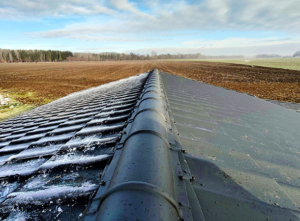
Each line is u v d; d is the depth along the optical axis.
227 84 32.34
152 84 5.60
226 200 1.50
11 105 18.06
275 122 4.49
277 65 80.31
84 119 3.95
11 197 1.54
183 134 2.63
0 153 2.97
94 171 1.79
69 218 1.30
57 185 1.65
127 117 3.18
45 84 31.81
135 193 1.15
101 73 51.75
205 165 1.94
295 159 2.48
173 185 1.43
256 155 2.45
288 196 1.66
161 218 1.02
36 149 2.69
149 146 1.68
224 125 3.54
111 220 0.99
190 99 5.68
